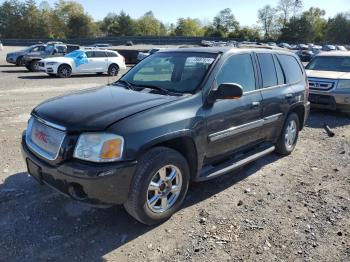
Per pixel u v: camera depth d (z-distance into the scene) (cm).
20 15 10969
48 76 1992
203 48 498
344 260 343
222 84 416
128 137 342
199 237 372
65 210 412
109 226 386
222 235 377
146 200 364
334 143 730
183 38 8200
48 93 1300
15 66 2614
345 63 1085
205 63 456
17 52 2572
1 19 10875
